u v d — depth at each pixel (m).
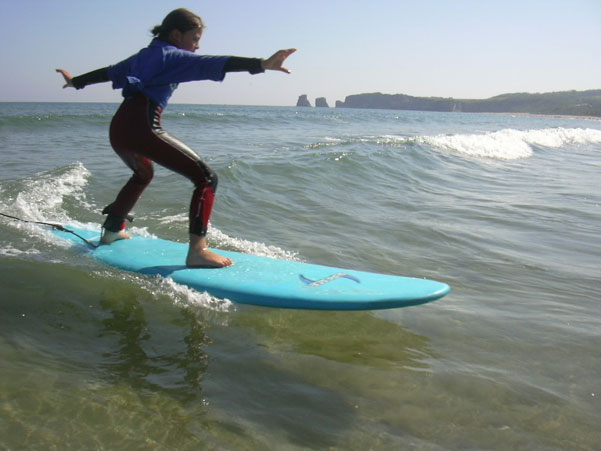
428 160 11.02
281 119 28.25
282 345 3.04
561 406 2.53
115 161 8.72
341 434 2.23
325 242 5.06
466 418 2.40
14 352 2.67
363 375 2.75
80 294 3.47
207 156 9.69
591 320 3.58
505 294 4.01
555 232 5.96
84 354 2.75
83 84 3.75
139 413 2.27
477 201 7.48
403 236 5.47
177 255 4.08
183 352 2.87
